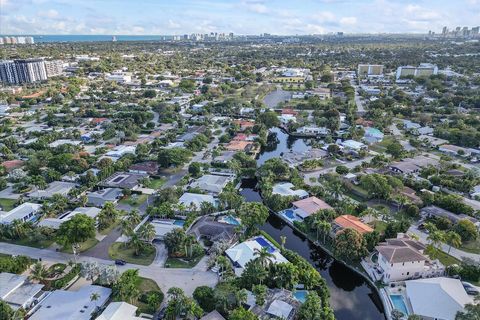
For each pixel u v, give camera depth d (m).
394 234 148.00
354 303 124.50
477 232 147.50
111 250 144.25
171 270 132.38
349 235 137.25
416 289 116.44
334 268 144.00
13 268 125.50
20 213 164.00
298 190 191.75
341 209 166.75
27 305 113.00
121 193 189.62
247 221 155.75
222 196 174.62
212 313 106.94
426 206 175.38
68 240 134.88
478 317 97.75
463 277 125.31
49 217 165.62
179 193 185.75
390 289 122.94
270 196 180.50
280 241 158.88
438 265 132.75
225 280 122.31
